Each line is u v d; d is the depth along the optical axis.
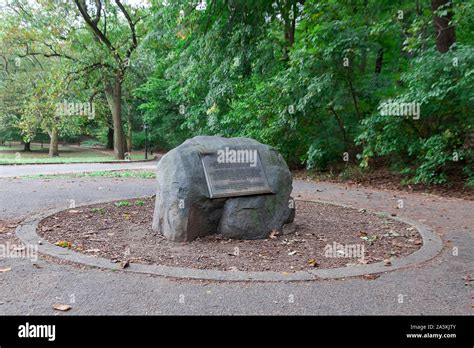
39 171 16.31
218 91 15.55
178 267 4.35
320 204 8.56
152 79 31.53
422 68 10.05
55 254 4.64
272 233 5.83
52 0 23.97
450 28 11.27
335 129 14.42
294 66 13.18
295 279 4.07
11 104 34.56
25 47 26.00
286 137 15.02
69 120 27.91
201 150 5.80
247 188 5.81
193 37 16.12
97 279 3.97
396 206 8.47
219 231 5.77
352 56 12.41
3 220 6.33
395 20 13.53
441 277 4.23
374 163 13.94
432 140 10.35
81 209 7.34
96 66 25.88
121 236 5.66
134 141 45.66
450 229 6.40
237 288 3.83
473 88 9.52
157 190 6.01
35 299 3.49
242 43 14.23
